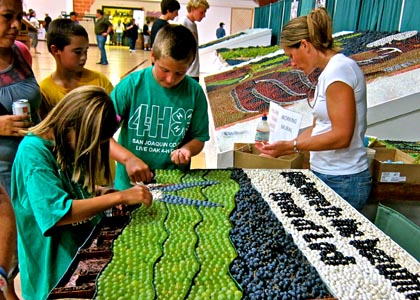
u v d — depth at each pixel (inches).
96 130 54.1
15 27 77.5
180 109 81.4
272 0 548.1
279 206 72.2
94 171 56.2
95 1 831.1
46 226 54.7
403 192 99.6
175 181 81.0
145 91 80.5
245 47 398.3
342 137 74.6
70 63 96.7
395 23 219.0
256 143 94.5
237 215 67.8
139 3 840.3
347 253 57.5
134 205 68.9
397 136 134.5
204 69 426.3
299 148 79.8
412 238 66.9
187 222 64.1
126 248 55.0
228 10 797.2
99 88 56.9
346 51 194.9
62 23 95.1
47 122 56.7
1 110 80.3
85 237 64.0
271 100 165.8
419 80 140.9
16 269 79.4
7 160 79.5
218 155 119.1
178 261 52.5
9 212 43.4
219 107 171.8
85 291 45.7
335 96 73.7
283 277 50.0
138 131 82.0
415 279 51.7
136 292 45.3
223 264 52.3
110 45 842.2
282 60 257.3
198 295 45.4
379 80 145.2
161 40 72.5
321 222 66.9
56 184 56.1
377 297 47.6
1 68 81.2
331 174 83.1
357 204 83.0
